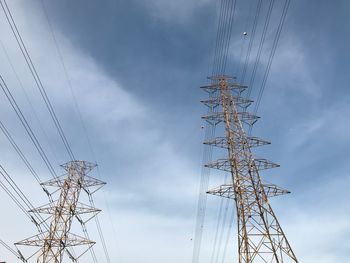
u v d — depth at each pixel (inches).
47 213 1903.3
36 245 1777.8
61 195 1993.1
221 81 1931.6
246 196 1435.8
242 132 1654.8
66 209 1950.1
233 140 1632.6
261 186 1451.8
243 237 1333.7
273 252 1282.0
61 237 1847.9
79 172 2117.4
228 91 1883.6
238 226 1369.3
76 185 2057.1
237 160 1557.6
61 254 1787.6
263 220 1358.3
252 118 1743.4
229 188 1488.7
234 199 1444.4
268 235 1317.7
